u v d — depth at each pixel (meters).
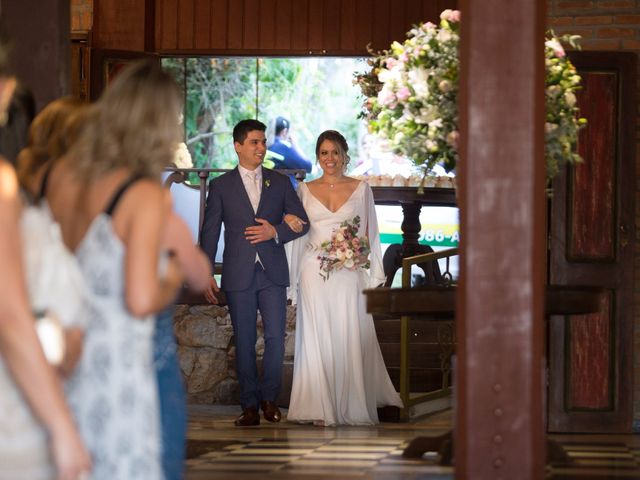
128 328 3.60
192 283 4.28
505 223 4.98
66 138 3.99
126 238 3.60
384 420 9.80
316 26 12.46
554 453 7.10
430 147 6.90
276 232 9.33
